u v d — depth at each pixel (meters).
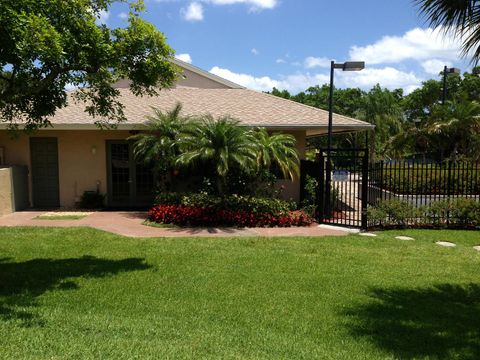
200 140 11.30
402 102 52.09
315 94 60.16
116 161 14.61
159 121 12.73
